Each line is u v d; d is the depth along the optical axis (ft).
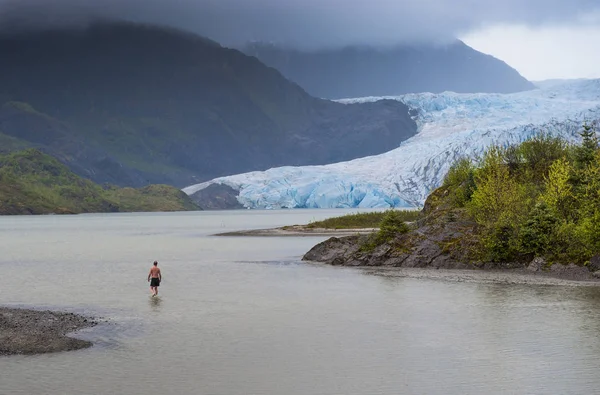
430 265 201.05
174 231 538.06
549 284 161.89
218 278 183.83
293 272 197.57
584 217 189.37
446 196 265.54
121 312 126.52
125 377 81.10
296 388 76.84
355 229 425.69
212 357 90.68
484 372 82.53
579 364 85.61
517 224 195.52
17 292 157.07
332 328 109.91
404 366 85.81
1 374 82.02
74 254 287.07
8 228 632.79
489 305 130.93
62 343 97.55
